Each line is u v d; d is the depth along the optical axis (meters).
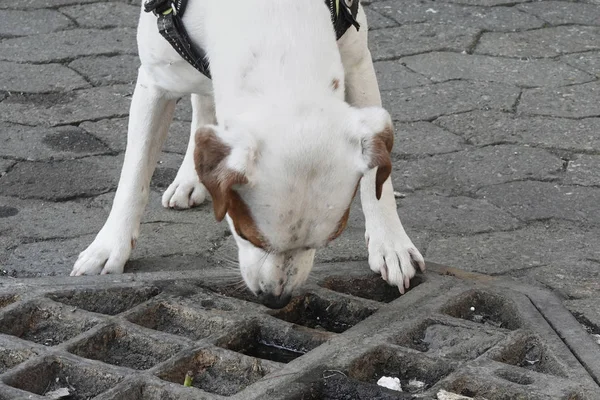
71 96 5.82
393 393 3.08
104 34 6.70
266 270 3.29
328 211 3.06
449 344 3.45
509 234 4.38
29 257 4.20
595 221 4.50
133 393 3.11
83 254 4.03
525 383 3.17
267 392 3.08
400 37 6.64
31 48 6.45
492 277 3.92
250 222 3.08
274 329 3.50
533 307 3.67
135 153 4.04
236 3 3.40
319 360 3.28
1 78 6.02
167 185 4.89
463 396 3.08
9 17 6.93
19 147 5.21
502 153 5.16
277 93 3.12
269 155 2.97
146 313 3.64
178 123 5.52
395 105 5.71
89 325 3.54
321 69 3.21
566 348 3.38
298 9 3.34
